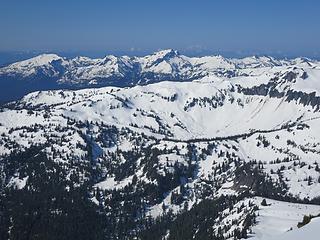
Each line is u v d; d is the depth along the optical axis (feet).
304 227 433.07
